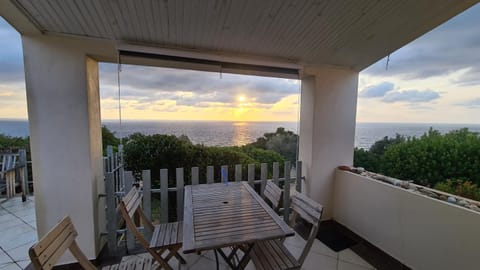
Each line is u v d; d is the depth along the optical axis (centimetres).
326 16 172
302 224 282
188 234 125
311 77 268
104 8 152
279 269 138
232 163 331
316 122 268
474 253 145
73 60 183
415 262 184
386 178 227
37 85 178
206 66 225
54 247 107
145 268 139
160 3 150
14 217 283
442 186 204
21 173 335
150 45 199
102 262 202
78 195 193
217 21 173
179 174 225
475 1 157
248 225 136
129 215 161
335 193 282
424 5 161
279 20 175
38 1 141
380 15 171
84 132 190
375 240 224
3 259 200
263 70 238
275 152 337
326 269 193
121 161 244
